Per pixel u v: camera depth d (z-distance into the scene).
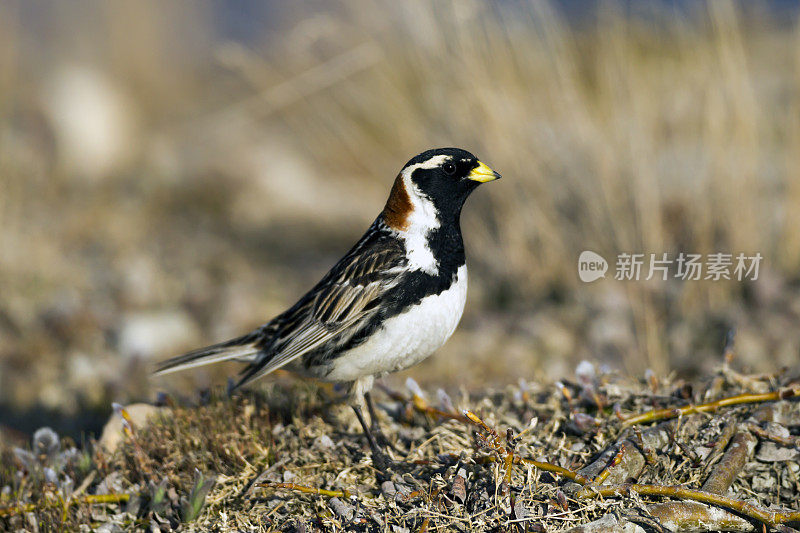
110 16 24.33
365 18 14.64
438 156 6.86
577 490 5.70
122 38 24.25
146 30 24.50
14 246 14.19
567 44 14.29
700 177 12.48
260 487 6.36
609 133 12.58
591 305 11.73
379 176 15.46
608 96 13.08
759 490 6.14
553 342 11.12
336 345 6.95
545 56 13.21
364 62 14.27
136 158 19.17
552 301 12.30
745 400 6.74
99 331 11.91
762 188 12.93
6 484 7.17
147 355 11.03
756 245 11.96
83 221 15.94
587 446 6.58
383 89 14.19
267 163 18.72
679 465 6.14
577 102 12.82
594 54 14.62
